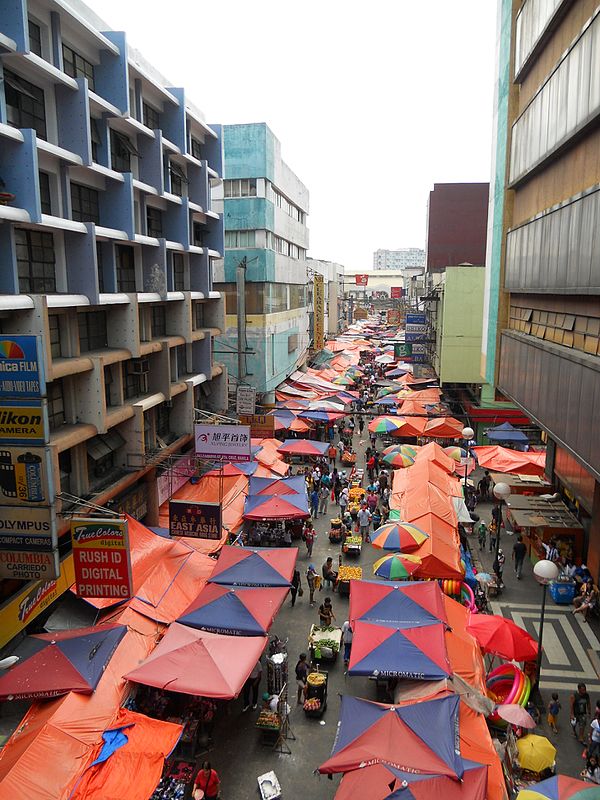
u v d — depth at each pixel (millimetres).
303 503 22422
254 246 34375
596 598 17984
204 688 12219
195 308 27750
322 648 16188
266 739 13430
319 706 14172
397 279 155375
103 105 17594
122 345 20047
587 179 13867
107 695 12383
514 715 11844
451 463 27250
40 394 13797
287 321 41656
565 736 13359
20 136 13883
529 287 18656
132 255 21953
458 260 56750
